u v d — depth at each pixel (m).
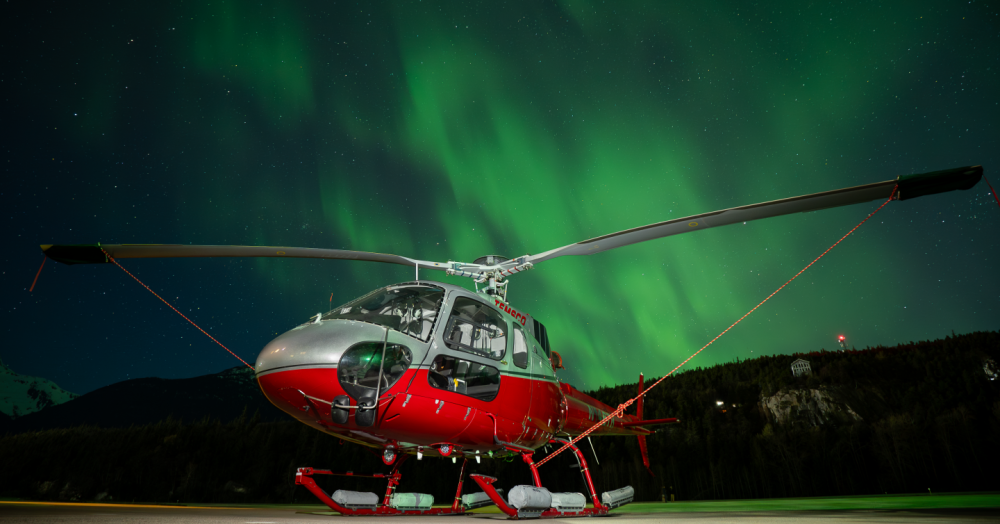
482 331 8.38
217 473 49.72
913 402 71.56
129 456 52.66
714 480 56.12
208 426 57.72
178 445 54.09
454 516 8.81
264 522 4.99
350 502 8.20
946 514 8.23
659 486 54.16
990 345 79.50
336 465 46.91
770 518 7.16
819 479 54.97
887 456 54.19
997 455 51.81
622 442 59.62
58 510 7.34
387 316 7.42
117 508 9.56
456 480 35.97
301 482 7.79
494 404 7.87
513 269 9.20
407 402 6.91
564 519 7.87
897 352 89.75
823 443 57.47
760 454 58.28
